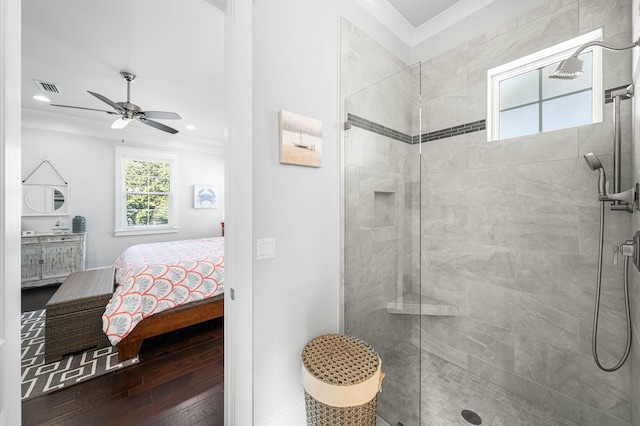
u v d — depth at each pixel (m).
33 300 3.28
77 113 3.95
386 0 1.84
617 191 1.28
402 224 1.54
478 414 1.54
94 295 2.20
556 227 1.54
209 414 1.56
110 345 2.23
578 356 1.46
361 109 1.68
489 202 1.81
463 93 1.93
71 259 3.99
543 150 1.58
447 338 2.03
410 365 1.46
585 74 1.49
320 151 1.51
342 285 1.69
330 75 1.59
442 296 2.06
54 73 2.71
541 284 1.59
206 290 2.44
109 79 2.83
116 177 4.55
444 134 2.04
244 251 1.21
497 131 1.83
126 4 1.80
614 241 1.35
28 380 1.80
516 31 1.67
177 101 3.43
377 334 1.61
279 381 1.38
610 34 1.36
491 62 1.79
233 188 1.19
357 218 1.69
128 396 1.69
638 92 1.11
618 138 1.27
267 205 1.32
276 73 1.34
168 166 5.12
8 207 0.70
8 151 0.70
